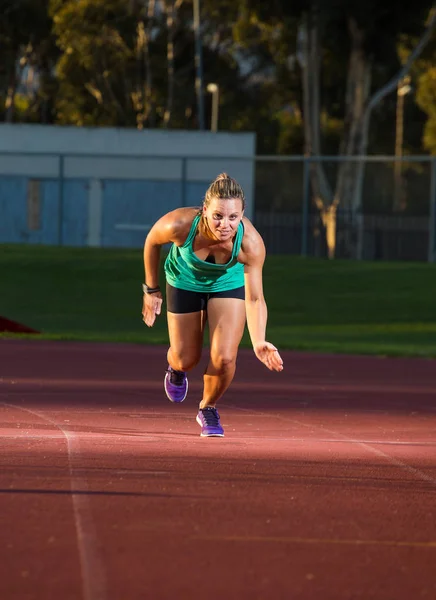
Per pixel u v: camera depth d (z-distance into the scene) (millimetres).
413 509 11914
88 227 81812
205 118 145000
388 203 89062
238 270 15930
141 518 11000
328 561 9656
